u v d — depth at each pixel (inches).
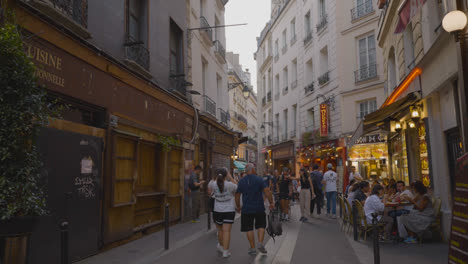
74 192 237.9
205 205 597.6
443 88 311.6
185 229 402.3
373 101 743.1
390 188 377.4
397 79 487.5
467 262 142.3
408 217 301.0
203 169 597.3
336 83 816.3
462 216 149.9
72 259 235.1
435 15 319.3
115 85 304.0
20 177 166.9
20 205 164.7
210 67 679.1
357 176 542.0
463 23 202.8
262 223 266.1
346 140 778.2
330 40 848.9
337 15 816.3
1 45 159.9
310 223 431.8
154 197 392.8
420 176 400.5
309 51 981.8
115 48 321.4
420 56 354.3
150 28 398.3
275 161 1333.7
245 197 267.9
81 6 265.4
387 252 268.2
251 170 273.6
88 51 260.4
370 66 747.4
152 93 380.5
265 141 1453.0
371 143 724.0
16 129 164.6
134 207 338.0
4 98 164.9
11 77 164.2
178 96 469.7
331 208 486.9
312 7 957.8
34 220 166.6
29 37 198.7
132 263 239.6
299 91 1053.2
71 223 234.5
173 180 440.8
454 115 289.6
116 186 297.1
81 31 254.8
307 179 456.4
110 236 283.6
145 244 308.8
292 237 335.6
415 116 371.6
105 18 307.0
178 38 514.3
